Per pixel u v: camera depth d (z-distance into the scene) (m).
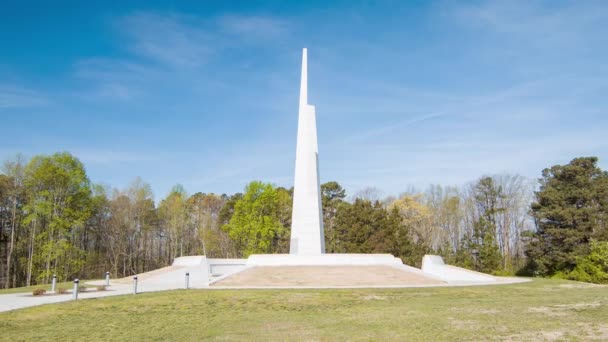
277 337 13.01
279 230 58.12
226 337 13.13
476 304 19.03
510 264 61.09
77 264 50.12
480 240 58.59
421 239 65.94
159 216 66.44
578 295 22.34
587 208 46.47
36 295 24.27
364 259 36.12
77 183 48.38
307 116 38.94
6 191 49.25
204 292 23.84
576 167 48.31
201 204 80.25
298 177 38.22
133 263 66.06
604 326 13.72
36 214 45.78
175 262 39.53
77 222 48.06
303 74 39.69
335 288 26.16
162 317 16.75
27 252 52.12
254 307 18.98
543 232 49.69
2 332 14.23
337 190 73.75
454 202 72.31
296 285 28.19
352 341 12.30
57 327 14.98
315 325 14.75
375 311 17.45
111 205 61.19
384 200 82.44
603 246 40.06
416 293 23.42
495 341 12.02
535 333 12.88
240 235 55.84
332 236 66.62
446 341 12.10
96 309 18.47
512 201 65.31
